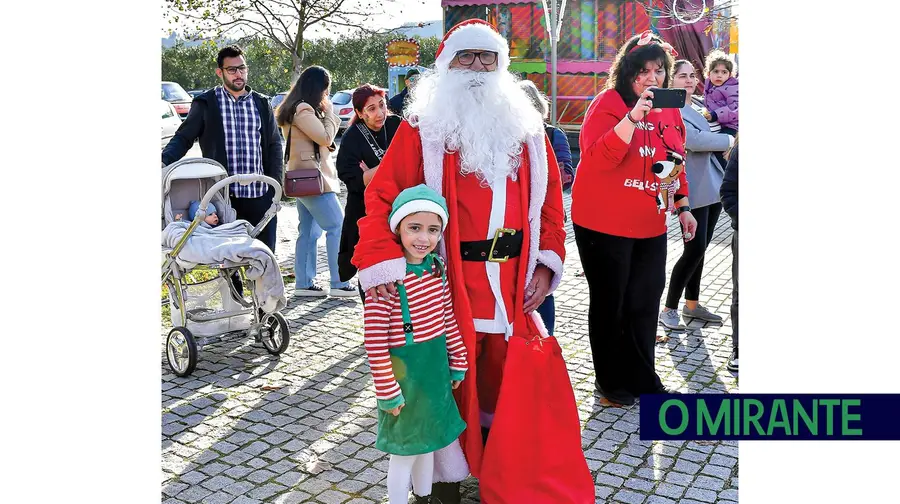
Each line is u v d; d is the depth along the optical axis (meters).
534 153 2.96
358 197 4.65
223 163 5.21
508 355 2.89
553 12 9.98
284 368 4.48
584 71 10.63
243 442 3.59
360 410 3.93
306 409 3.94
